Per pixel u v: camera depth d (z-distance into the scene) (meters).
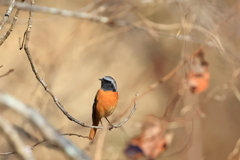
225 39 12.16
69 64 15.06
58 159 10.70
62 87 14.89
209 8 12.05
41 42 15.78
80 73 16.02
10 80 13.59
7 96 3.96
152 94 17.05
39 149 10.41
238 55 12.67
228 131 16.81
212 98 16.11
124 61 17.55
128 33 16.89
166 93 16.89
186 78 11.38
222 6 12.90
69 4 19.20
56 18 13.92
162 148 10.63
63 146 3.92
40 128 3.91
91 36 16.05
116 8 12.99
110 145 11.66
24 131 6.99
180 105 13.27
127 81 17.25
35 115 3.96
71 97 15.21
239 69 11.88
